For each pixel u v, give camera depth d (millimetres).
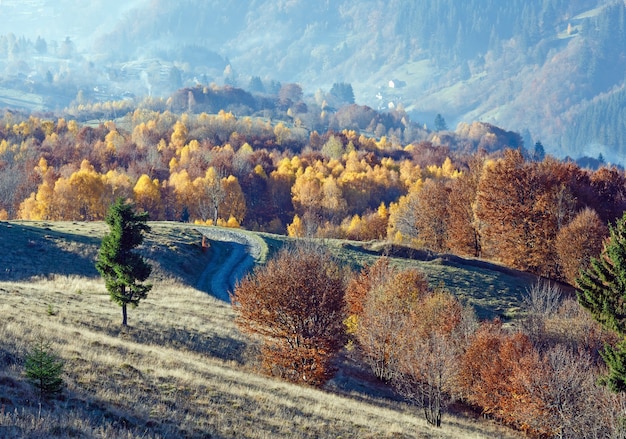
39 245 66500
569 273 80812
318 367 42031
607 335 51750
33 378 23594
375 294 54875
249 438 25562
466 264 86375
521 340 48281
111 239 42688
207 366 36594
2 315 34219
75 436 20750
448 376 42000
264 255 80375
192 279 68812
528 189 88688
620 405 36562
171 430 24125
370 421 32594
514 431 44312
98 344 33938
